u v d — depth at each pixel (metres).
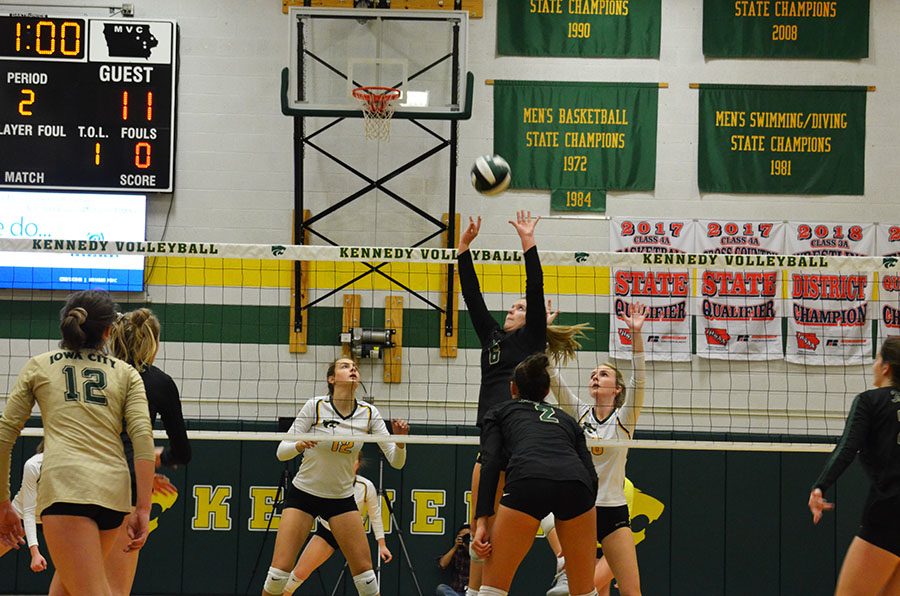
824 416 12.54
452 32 12.12
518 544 5.75
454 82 12.04
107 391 4.88
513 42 13.01
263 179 12.80
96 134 12.49
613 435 7.65
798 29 13.02
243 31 12.92
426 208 12.82
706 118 12.96
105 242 7.82
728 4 13.04
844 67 13.04
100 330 5.03
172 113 12.57
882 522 5.58
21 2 12.76
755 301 12.66
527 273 6.73
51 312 12.39
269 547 12.02
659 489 12.14
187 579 11.98
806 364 12.59
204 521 12.04
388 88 11.78
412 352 12.60
